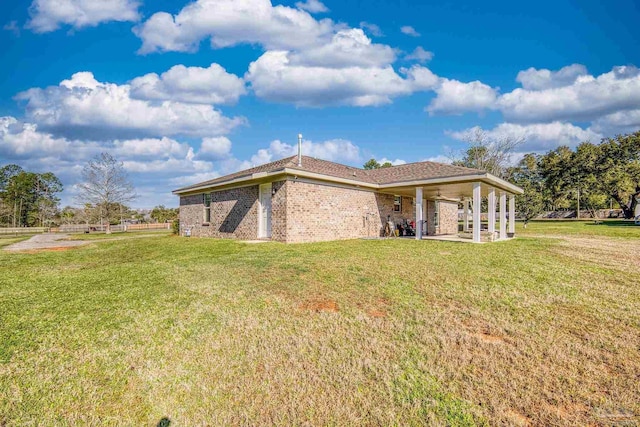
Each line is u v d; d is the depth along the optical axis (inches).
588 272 270.5
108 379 117.6
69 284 250.5
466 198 861.2
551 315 172.2
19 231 1407.5
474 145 1402.6
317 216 531.8
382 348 137.9
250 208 567.8
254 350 137.8
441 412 97.8
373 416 97.0
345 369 122.2
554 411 97.7
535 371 119.0
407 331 153.9
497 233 666.8
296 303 196.1
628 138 1496.1
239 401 105.6
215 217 655.1
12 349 138.6
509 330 153.6
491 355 130.8
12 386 112.1
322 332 154.6
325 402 103.9
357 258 336.8
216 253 406.3
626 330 153.4
